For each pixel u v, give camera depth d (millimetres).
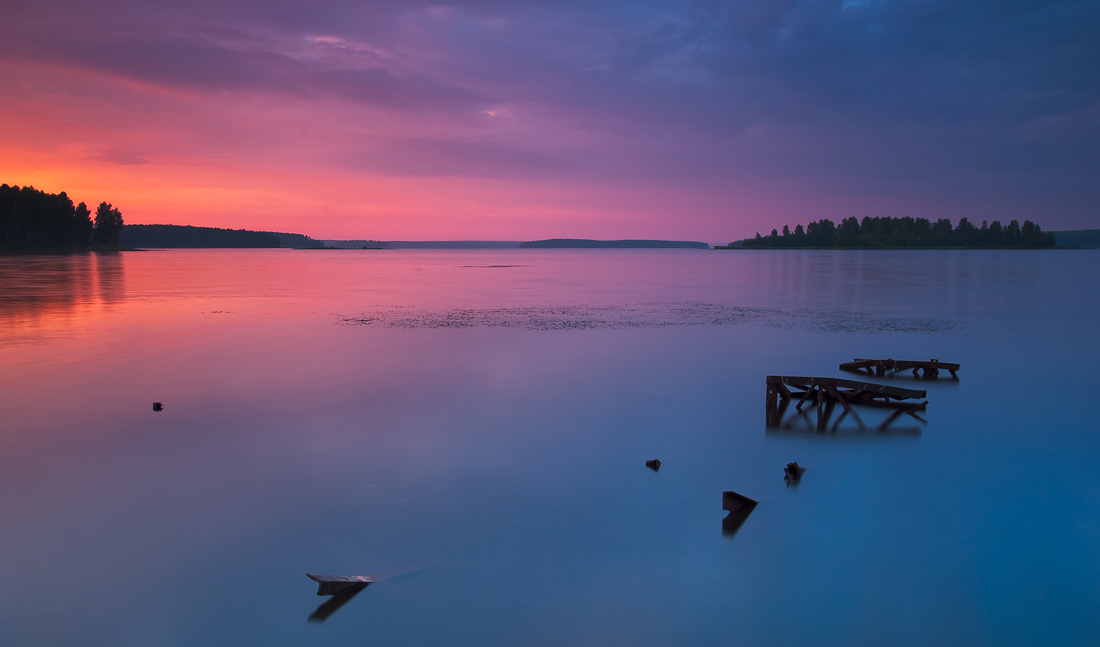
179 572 9523
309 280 70688
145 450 14156
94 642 8062
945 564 9922
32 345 26328
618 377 21484
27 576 9398
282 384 20062
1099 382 21094
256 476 12812
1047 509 11688
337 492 12102
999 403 18484
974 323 34531
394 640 8156
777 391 17891
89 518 11039
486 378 21156
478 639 8156
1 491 12039
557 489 12336
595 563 9836
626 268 111188
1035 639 8273
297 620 8492
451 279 76500
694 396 19094
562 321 35406
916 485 12688
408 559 9883
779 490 12391
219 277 72188
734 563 9883
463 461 13734
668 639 8180
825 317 37406
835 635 8312
